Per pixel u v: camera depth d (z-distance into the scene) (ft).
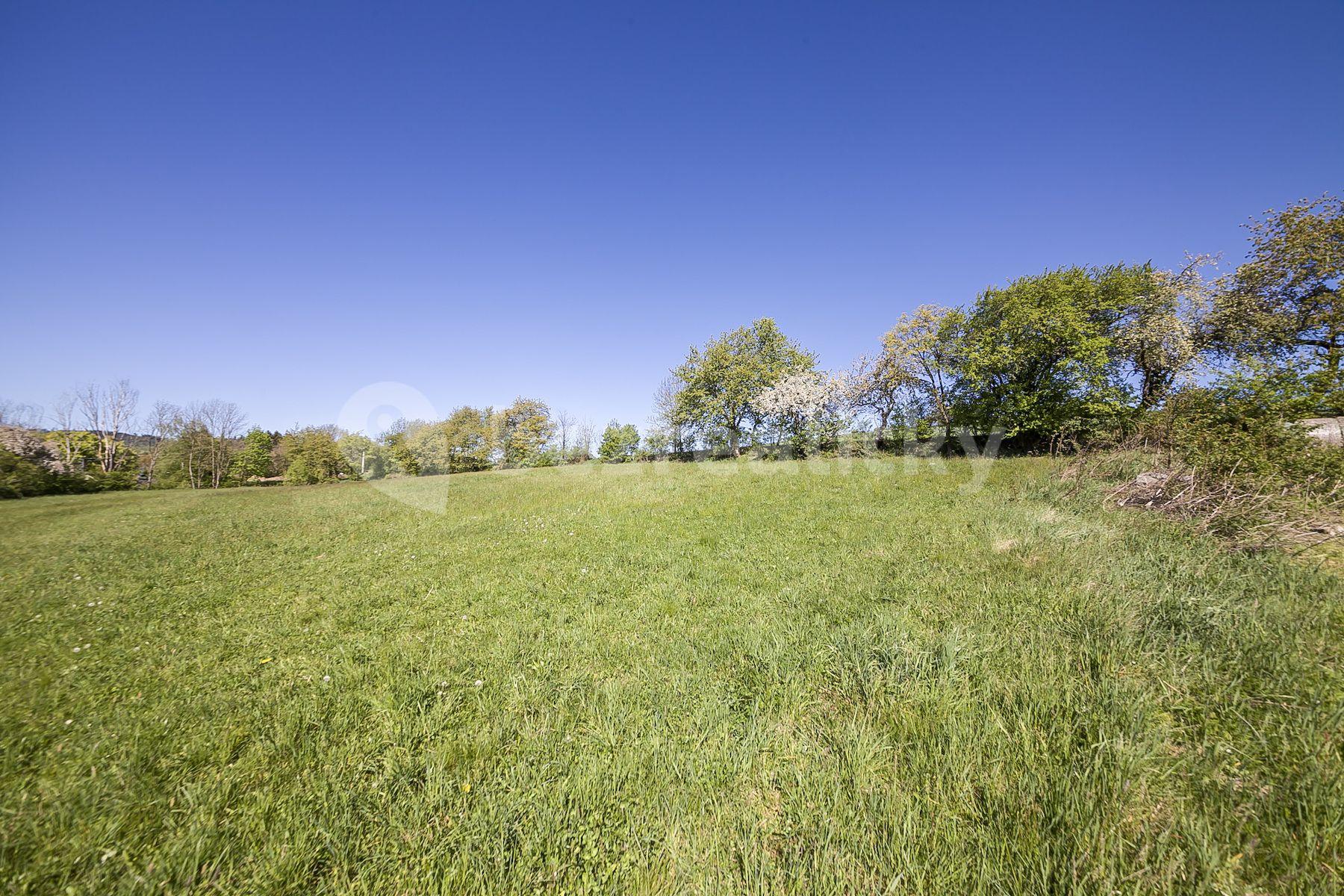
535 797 8.07
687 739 9.48
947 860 6.58
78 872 7.22
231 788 8.84
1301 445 20.01
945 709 9.75
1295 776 7.41
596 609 17.51
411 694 11.93
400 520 42.04
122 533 42.65
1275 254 56.85
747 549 24.14
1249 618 11.79
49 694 13.03
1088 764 7.88
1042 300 74.90
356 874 7.00
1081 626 12.63
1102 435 40.57
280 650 15.55
